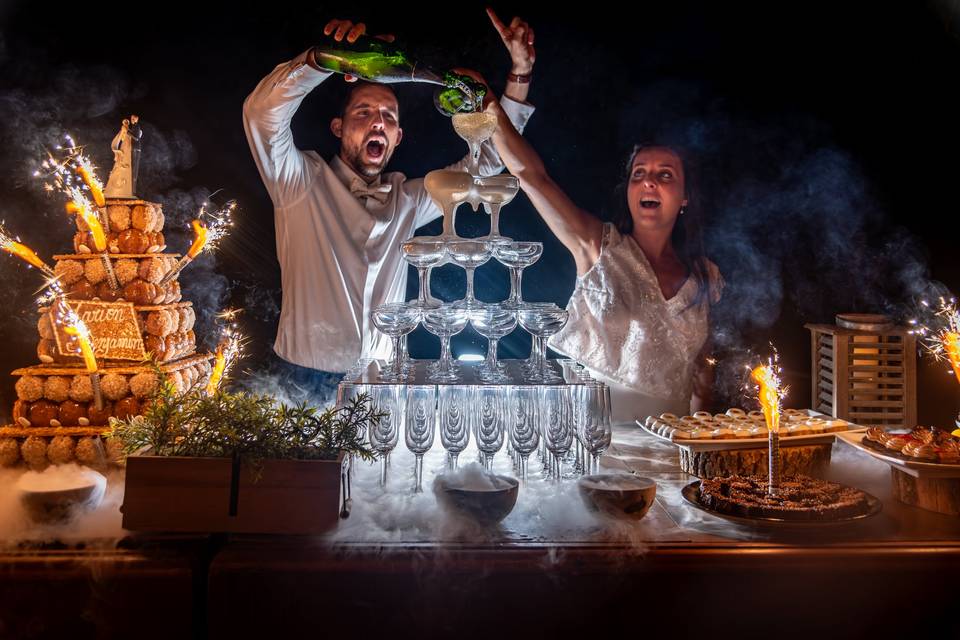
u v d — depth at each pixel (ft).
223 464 3.99
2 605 3.73
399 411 4.54
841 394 6.86
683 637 3.88
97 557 3.79
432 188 5.01
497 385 4.57
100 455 4.98
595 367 7.68
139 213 5.50
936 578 3.89
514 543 3.92
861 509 4.24
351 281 8.15
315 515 3.98
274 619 3.79
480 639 3.84
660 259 7.97
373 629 3.81
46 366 5.25
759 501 4.24
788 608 3.89
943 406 10.68
